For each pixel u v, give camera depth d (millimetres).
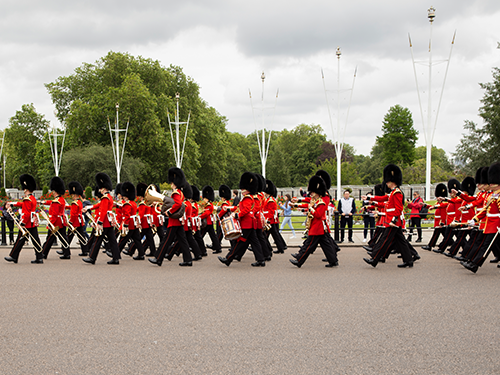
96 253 11086
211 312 6508
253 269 10062
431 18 33219
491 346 5113
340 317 6223
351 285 8211
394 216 9867
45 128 69875
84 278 9133
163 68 52844
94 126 48938
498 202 9109
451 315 6281
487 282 8414
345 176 57000
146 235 12398
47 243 11844
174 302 7090
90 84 51906
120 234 12680
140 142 47688
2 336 5562
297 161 86188
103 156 46125
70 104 51344
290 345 5176
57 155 51750
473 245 9578
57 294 7699
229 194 14320
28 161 69562
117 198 14289
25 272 9891
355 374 4402
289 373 4434
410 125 68000
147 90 47469
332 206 15219
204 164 57656
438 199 12492
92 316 6359
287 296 7410
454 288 7914
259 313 6441
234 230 10141
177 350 5051
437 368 4535
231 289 7969
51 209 11867
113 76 49750
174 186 10703
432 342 5242
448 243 12172
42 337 5512
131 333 5629
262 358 4805
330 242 10328
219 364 4660
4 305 7004
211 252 13508
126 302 7113
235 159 75625
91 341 5359
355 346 5133
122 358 4840
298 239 16156
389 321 6027
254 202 10773
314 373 4430
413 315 6293
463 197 11172
